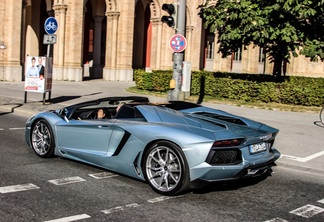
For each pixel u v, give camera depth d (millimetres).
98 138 6691
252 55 43125
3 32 27281
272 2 17297
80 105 7477
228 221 4898
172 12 12859
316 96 17703
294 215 5266
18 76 27750
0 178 6227
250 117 14617
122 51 32344
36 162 7371
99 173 6797
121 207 5191
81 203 5277
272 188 6504
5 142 9008
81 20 29406
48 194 5582
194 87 20281
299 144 10219
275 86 18141
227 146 5559
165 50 36469
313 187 6727
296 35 17266
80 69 29547
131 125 6234
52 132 7500
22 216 4723
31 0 34375
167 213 5059
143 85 22406
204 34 44000
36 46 35281
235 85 18938
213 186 6395
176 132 5723
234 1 18000
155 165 5953
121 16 32219
